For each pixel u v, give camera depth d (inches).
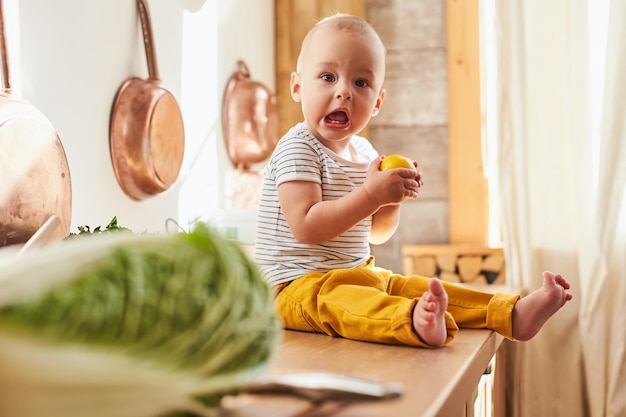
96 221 67.7
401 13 117.7
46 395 15.9
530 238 93.0
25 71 58.3
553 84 94.4
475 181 113.8
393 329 40.6
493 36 110.6
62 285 16.7
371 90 55.5
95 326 16.5
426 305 39.2
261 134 101.3
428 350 39.5
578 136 92.0
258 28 112.3
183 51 86.0
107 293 17.1
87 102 66.6
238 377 20.6
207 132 92.7
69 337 16.2
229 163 100.3
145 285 18.0
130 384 17.2
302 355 37.6
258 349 21.1
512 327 47.3
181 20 85.7
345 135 54.9
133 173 71.7
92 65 67.4
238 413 22.9
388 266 116.9
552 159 93.9
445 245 112.8
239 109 99.1
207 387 19.4
